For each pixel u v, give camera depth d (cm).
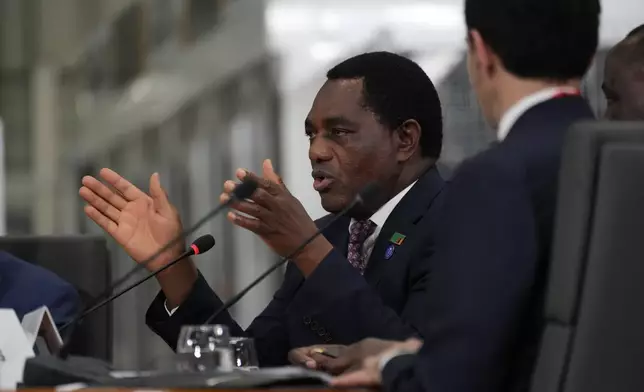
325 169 658
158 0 2203
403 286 606
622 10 1348
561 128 462
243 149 2023
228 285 1778
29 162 2255
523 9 468
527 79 474
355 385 467
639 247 418
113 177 629
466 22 489
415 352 470
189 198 2080
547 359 427
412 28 1758
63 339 608
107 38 2269
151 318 647
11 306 731
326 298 559
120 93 2248
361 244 653
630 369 419
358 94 653
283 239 564
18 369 521
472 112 1200
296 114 1959
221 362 492
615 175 418
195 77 2123
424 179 649
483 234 443
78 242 785
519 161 452
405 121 653
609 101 688
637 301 418
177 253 629
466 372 436
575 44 470
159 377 473
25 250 777
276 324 684
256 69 2005
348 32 1912
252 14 2012
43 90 2295
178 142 2131
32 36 2311
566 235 425
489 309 437
